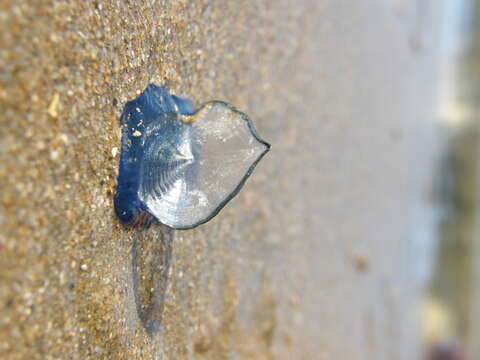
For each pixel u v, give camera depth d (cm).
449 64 105
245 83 31
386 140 64
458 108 105
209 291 29
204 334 29
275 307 37
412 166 81
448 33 104
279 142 36
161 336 25
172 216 21
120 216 22
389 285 68
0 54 17
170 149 22
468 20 108
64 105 19
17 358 18
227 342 31
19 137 18
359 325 55
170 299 26
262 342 35
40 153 19
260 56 33
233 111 22
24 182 18
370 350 58
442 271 97
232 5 30
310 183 41
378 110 60
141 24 23
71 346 20
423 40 84
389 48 64
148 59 23
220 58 29
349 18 48
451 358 88
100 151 21
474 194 103
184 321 27
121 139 21
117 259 22
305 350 41
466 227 102
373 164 59
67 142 19
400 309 74
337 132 46
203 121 22
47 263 19
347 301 51
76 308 20
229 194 21
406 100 75
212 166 21
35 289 19
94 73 20
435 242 97
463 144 105
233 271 32
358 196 54
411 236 83
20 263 18
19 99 18
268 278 36
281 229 37
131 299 23
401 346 73
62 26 19
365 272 57
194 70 26
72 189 20
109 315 22
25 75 18
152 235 24
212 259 29
